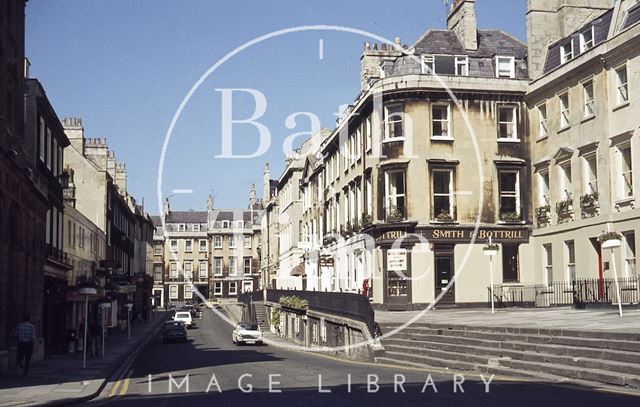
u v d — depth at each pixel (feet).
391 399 45.88
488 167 133.18
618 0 114.01
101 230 181.06
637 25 102.37
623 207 106.11
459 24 147.02
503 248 133.28
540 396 43.75
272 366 77.82
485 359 64.28
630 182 106.01
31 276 99.40
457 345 73.10
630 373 48.34
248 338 133.39
